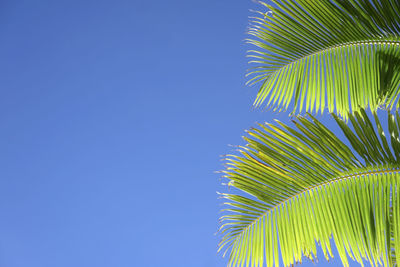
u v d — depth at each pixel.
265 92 2.40
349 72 2.19
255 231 1.67
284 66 2.37
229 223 1.69
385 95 2.08
